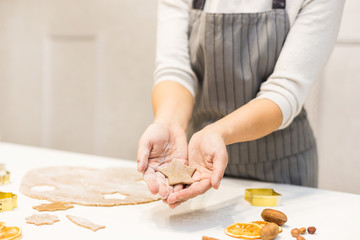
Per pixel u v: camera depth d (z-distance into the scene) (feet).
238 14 3.06
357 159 5.18
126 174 3.20
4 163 3.50
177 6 3.45
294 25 2.94
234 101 3.20
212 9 3.18
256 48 3.06
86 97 7.11
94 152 7.11
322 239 2.00
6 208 2.31
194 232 2.07
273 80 2.82
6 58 7.88
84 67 7.07
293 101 2.75
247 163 3.36
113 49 6.77
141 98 6.63
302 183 3.35
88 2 6.89
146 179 2.24
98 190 2.75
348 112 5.16
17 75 7.80
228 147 3.36
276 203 2.56
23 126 7.85
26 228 2.03
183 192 2.09
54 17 7.28
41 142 7.65
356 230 2.13
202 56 3.28
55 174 3.16
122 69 6.73
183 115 2.85
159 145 2.51
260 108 2.62
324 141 5.32
